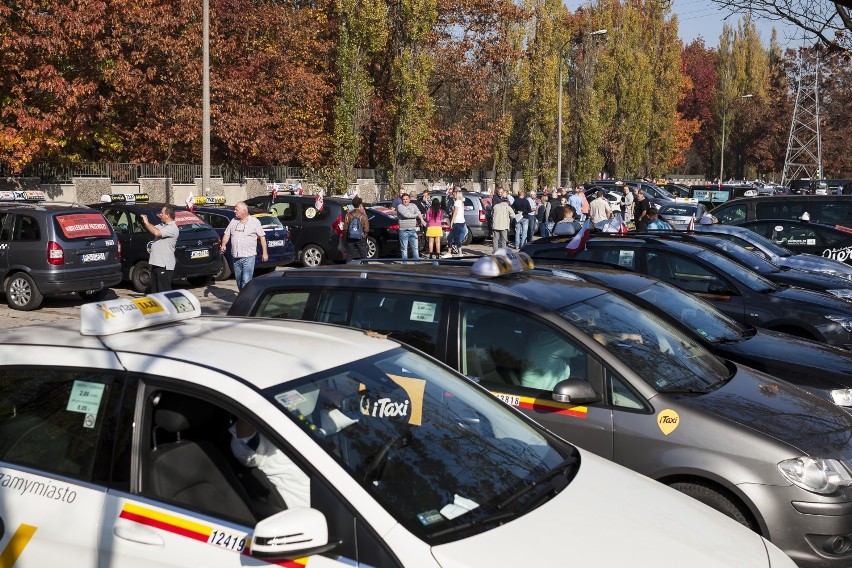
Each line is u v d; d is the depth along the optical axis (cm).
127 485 312
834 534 419
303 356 344
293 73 3753
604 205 2528
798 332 857
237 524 292
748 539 322
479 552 272
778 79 7769
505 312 509
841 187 3422
